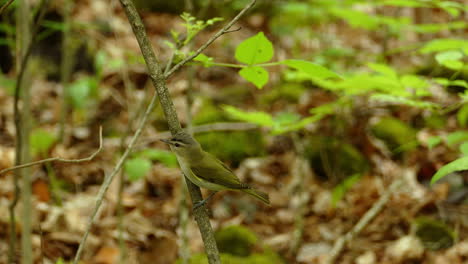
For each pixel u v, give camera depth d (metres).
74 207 8.95
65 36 10.28
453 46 5.48
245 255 8.16
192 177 5.00
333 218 9.55
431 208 9.52
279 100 12.59
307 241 8.99
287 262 8.41
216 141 11.15
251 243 8.32
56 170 9.86
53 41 13.00
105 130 11.48
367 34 15.38
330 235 9.10
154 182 10.09
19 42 5.72
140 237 8.55
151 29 14.86
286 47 13.87
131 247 8.31
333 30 15.47
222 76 13.84
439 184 10.05
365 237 9.03
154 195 9.92
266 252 8.26
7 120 11.33
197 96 12.62
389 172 10.46
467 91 5.14
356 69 10.63
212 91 13.15
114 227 8.70
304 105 12.16
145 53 3.61
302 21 12.55
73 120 11.70
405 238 8.72
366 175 10.32
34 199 8.36
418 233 8.85
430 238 8.74
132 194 9.76
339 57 8.56
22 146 5.87
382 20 6.79
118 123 11.63
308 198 10.02
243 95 13.01
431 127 11.09
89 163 10.27
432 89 10.41
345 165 10.41
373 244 8.87
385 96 5.03
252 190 5.26
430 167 10.34
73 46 12.66
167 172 10.34
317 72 3.81
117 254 8.05
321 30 13.70
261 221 9.59
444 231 8.84
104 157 10.60
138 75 12.98
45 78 12.87
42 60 12.90
